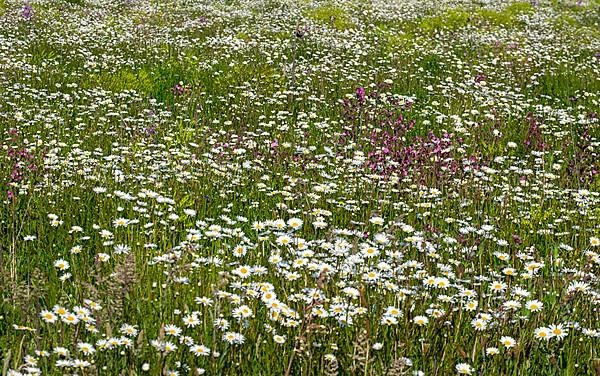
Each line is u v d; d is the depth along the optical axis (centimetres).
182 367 366
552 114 1195
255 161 809
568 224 702
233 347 381
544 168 862
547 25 2283
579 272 511
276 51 1577
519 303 432
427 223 666
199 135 934
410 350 396
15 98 1046
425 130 1075
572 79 1457
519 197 764
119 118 1002
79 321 381
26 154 738
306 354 368
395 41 1803
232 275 471
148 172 762
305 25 1967
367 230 628
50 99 1080
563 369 411
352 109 1079
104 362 363
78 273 483
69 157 759
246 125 1023
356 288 434
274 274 482
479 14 2336
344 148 892
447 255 555
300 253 488
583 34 2134
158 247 562
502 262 562
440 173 793
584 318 455
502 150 973
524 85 1422
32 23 1736
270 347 394
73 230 559
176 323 412
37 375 329
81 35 1636
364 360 353
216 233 550
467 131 1048
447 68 1527
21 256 515
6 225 582
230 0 2522
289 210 625
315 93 1238
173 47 1566
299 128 1009
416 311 438
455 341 411
